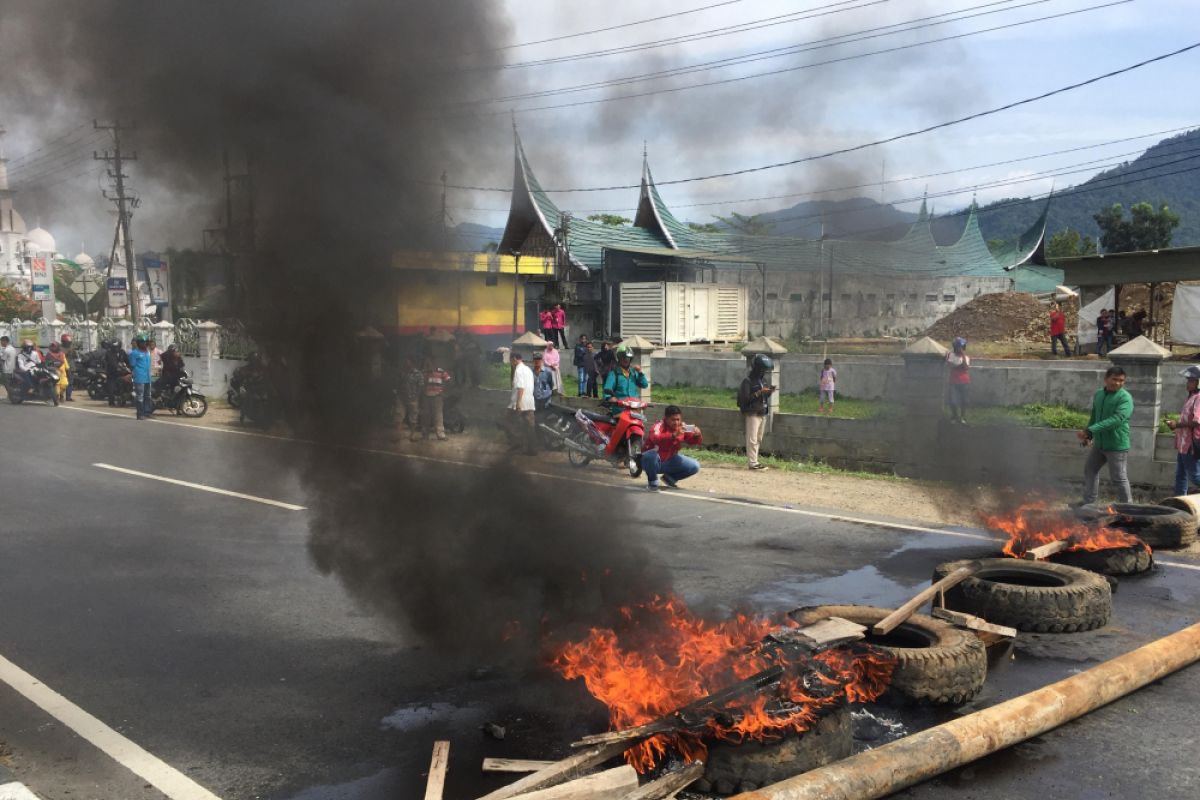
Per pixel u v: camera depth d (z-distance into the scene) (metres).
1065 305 29.05
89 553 7.13
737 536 7.86
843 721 3.60
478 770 3.62
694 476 11.29
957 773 3.67
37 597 6.00
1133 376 10.00
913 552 7.32
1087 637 5.37
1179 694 4.48
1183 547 7.55
